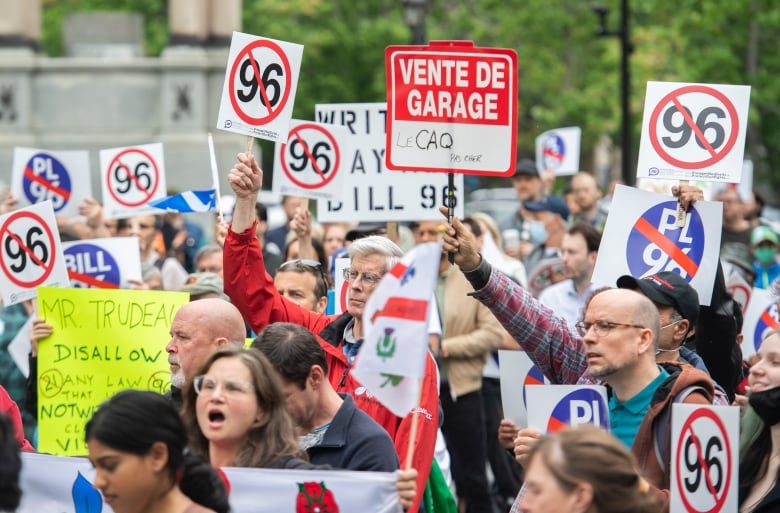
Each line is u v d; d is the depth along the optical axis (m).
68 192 29.47
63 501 15.89
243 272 18.03
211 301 15.86
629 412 14.73
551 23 86.94
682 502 13.24
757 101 74.06
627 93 47.00
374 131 25.56
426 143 17.97
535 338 16.89
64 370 19.31
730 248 28.39
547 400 14.70
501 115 17.81
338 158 25.58
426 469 16.05
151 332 19.28
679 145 19.14
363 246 17.44
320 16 95.56
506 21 87.56
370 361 13.16
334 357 17.41
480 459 26.55
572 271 25.89
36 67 65.00
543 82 88.31
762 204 38.97
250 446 13.64
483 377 27.73
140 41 67.56
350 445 14.78
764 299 22.33
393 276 13.19
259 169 18.22
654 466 14.33
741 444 15.12
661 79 75.19
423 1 51.22
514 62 17.72
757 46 74.44
